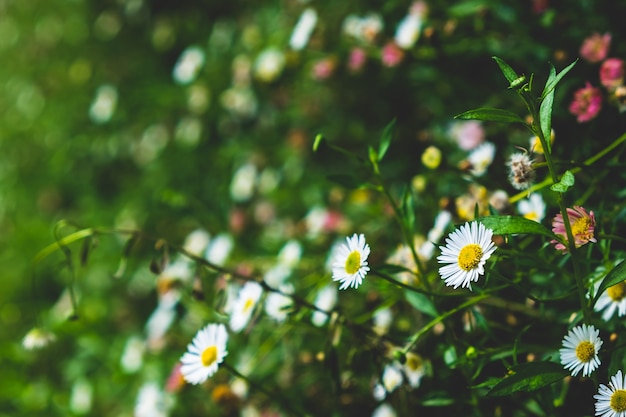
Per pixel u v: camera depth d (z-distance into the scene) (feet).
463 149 1.94
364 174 2.27
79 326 2.50
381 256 1.99
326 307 1.82
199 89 3.12
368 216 2.17
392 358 1.65
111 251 3.02
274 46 2.79
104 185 3.50
